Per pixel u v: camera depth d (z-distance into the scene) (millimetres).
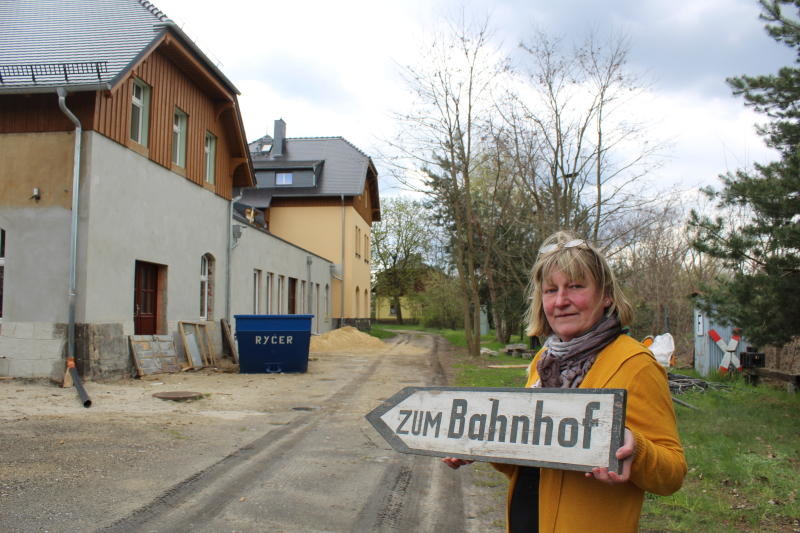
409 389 2076
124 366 12734
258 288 22312
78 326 11500
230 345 18141
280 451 6828
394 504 5105
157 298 14953
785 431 7766
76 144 11562
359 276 40219
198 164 16875
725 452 6375
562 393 1792
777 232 7977
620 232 19234
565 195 18703
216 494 5227
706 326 14828
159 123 14516
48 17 14906
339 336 27688
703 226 8906
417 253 58000
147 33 13742
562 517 1908
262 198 36406
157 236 14461
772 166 8539
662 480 1757
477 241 27078
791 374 11375
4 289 11656
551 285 2139
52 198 11641
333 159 39094
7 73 11633
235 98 18359
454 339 37469
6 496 4887
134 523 4465
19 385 10953
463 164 21844
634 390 1876
